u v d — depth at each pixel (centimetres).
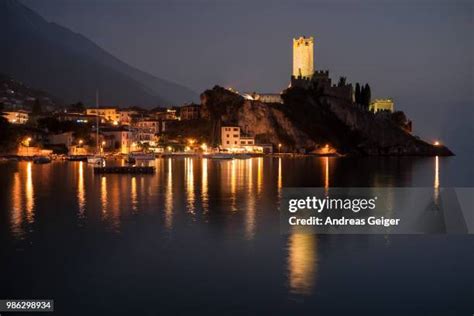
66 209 5775
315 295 2909
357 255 3744
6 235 4325
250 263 3503
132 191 7712
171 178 10206
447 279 3195
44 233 4406
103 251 3806
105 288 2998
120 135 19962
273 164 16888
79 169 12388
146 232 4488
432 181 11062
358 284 3089
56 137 18388
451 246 4050
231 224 4897
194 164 16012
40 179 9625
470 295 2922
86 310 2689
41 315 2627
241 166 15175
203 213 5578
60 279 3141
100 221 5016
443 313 2680
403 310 2716
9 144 16525
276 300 2828
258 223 4962
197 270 3344
